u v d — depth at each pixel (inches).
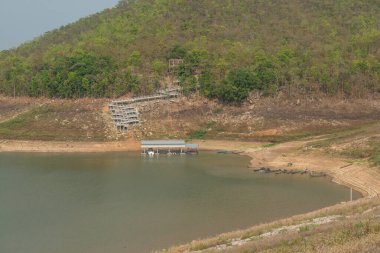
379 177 4471.0
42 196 4256.9
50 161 5944.9
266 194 4281.5
